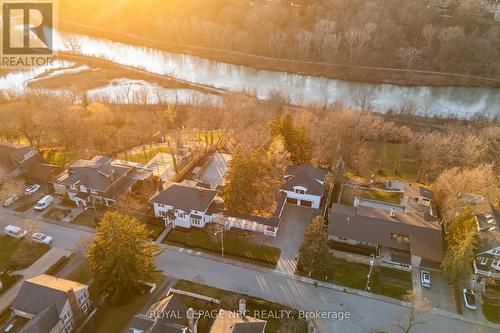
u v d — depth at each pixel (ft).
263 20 640.58
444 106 497.46
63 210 281.95
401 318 209.77
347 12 642.63
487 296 222.48
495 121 418.10
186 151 360.07
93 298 215.31
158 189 295.89
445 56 568.41
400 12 627.87
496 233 229.25
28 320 193.26
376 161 360.69
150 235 258.57
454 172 286.87
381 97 520.01
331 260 231.30
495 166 319.88
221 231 253.65
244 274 233.76
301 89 531.50
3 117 344.90
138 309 209.67
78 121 347.36
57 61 583.58
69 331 196.03
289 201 295.69
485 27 610.24
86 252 232.53
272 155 289.33
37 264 237.04
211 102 429.38
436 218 266.16
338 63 581.53
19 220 271.69
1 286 218.18
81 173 288.71
